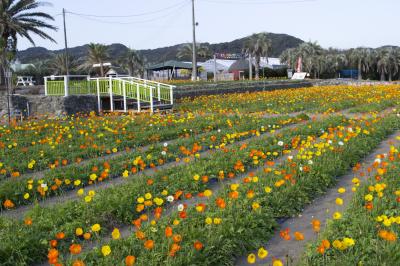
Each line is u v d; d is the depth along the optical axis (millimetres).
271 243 5516
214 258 4871
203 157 9875
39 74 68812
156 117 17062
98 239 5516
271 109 20312
